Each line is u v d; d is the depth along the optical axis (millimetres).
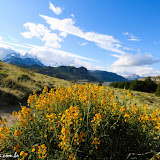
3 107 5363
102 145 2111
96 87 3361
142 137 2303
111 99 3162
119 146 2252
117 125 2314
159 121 2275
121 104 2906
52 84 11219
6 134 1959
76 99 3035
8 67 12523
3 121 2043
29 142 2031
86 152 1987
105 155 2064
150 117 2330
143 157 2150
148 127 2305
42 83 10391
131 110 2760
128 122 2457
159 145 2295
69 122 1779
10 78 7824
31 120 2379
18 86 7473
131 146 2320
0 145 1873
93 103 2695
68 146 1747
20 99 6379
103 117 2299
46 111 2600
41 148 1716
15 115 2467
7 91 6285
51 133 2229
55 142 2047
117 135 2373
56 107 2848
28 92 7320
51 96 3258
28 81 9188
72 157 1705
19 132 1901
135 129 2404
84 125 2188
